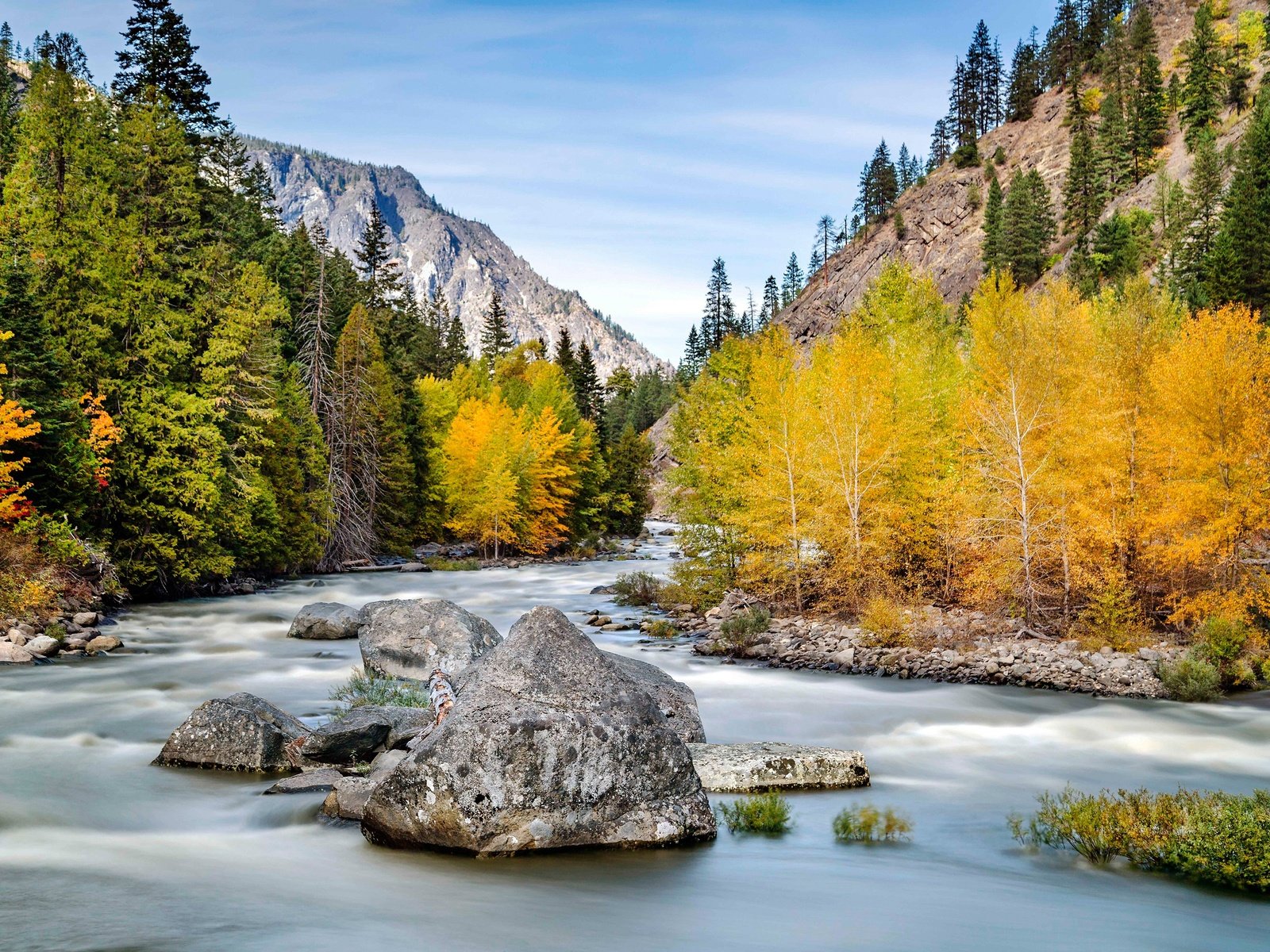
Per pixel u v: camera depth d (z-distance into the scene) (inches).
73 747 576.7
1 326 1131.3
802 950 275.9
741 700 831.1
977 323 1588.3
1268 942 297.7
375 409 2331.4
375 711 565.6
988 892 349.1
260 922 289.9
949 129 7436.0
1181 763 627.2
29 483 1090.7
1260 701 849.5
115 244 1337.4
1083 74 6574.8
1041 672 951.0
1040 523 1128.8
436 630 788.0
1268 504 1042.7
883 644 1089.4
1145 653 987.3
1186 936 301.3
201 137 2022.6
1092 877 377.4
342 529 2142.0
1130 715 789.2
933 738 699.4
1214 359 1074.7
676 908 318.7
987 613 1206.9
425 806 381.1
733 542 1408.7
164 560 1362.0
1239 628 964.6
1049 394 1154.7
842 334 1620.3
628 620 1363.2
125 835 410.0
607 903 322.7
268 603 1429.6
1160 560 1146.0
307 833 409.7
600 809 393.7
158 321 1342.3
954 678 959.0
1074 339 1207.6
